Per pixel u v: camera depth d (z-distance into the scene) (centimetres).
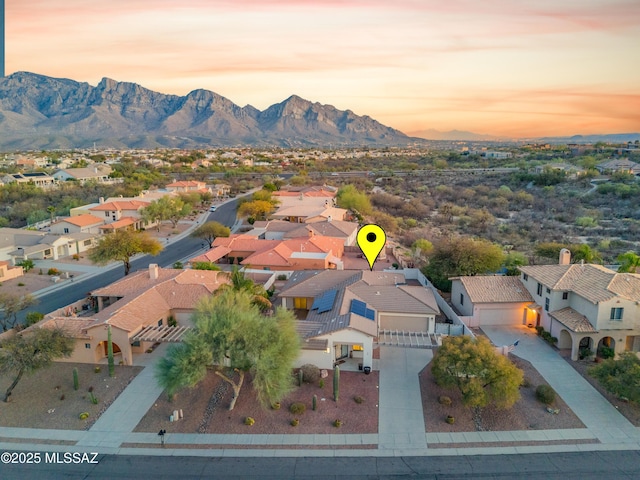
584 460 2716
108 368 3747
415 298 4384
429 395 3372
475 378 3117
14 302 4444
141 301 4238
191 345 3070
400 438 2919
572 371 3659
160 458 2744
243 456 2759
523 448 2825
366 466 2670
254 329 3141
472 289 4628
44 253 7169
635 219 9694
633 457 2739
